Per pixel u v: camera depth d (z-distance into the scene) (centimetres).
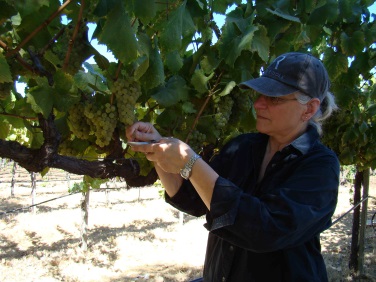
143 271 793
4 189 2025
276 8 233
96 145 220
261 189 165
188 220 1328
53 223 1179
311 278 159
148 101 244
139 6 153
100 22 173
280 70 154
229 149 194
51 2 169
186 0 184
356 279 670
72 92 186
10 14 160
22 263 816
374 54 371
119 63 179
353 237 696
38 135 208
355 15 333
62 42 181
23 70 183
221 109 229
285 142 167
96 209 1474
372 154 522
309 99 154
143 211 1454
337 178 153
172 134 230
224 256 173
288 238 135
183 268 812
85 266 810
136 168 216
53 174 2764
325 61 337
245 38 200
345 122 443
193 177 140
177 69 211
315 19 268
